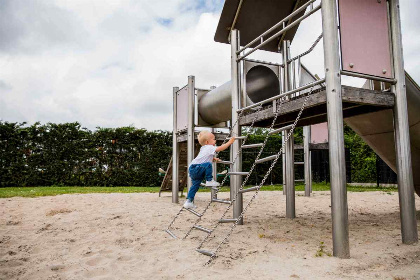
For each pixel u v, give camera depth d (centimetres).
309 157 973
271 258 308
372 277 249
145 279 259
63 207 670
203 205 748
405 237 363
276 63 528
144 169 1559
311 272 263
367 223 504
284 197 913
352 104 404
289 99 437
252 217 577
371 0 377
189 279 255
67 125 1494
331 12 330
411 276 251
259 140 1627
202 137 514
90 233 437
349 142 1644
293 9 571
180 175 925
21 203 730
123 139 1555
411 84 466
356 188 1346
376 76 366
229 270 275
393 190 1201
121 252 341
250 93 555
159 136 1599
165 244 374
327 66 326
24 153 1437
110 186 1523
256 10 551
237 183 500
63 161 1475
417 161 550
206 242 383
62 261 314
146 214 593
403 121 375
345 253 304
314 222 521
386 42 382
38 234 429
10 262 309
